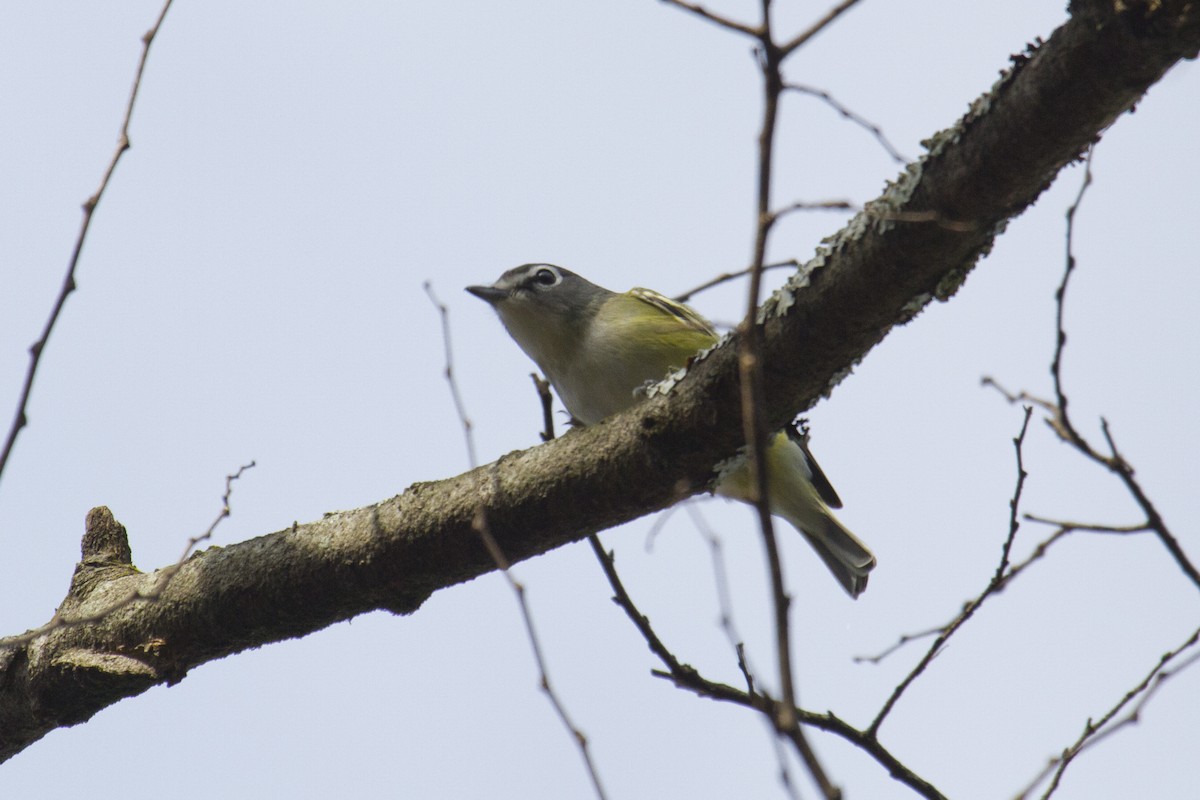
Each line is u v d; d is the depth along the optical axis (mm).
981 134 6586
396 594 8664
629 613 8492
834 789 3979
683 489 6816
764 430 4473
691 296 6137
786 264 6051
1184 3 5746
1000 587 7008
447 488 8523
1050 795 7008
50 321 6496
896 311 7297
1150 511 6363
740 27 4605
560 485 8211
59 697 8883
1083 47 6109
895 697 8195
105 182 6648
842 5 4527
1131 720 6961
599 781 5504
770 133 4578
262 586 8688
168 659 8828
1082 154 6723
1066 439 6406
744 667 6949
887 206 6961
